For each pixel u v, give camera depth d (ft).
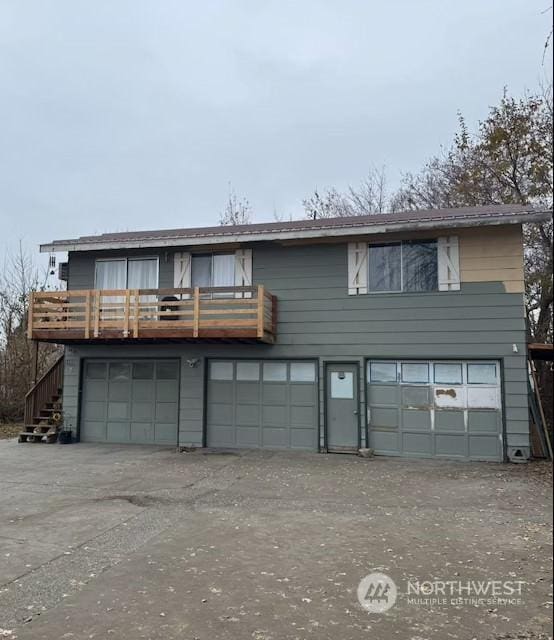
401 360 39.32
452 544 18.58
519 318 37.01
